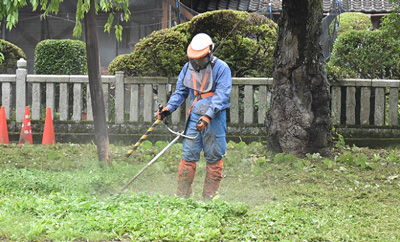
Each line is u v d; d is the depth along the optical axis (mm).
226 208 5328
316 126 9977
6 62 15430
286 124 9844
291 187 7340
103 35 21797
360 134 12031
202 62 6066
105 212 4930
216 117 6125
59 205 5078
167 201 5434
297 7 9461
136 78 12172
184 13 18359
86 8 8289
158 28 21109
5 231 4266
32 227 4379
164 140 11930
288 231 4852
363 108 12180
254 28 12609
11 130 12188
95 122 8609
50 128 11438
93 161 8602
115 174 7379
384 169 8773
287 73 9859
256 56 12844
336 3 15992
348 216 5715
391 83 12086
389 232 5070
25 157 9398
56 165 8461
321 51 10062
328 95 10062
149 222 4672
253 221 5156
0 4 8258
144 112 12203
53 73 14336
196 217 4957
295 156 9711
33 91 12242
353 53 13508
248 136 12031
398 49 13227
